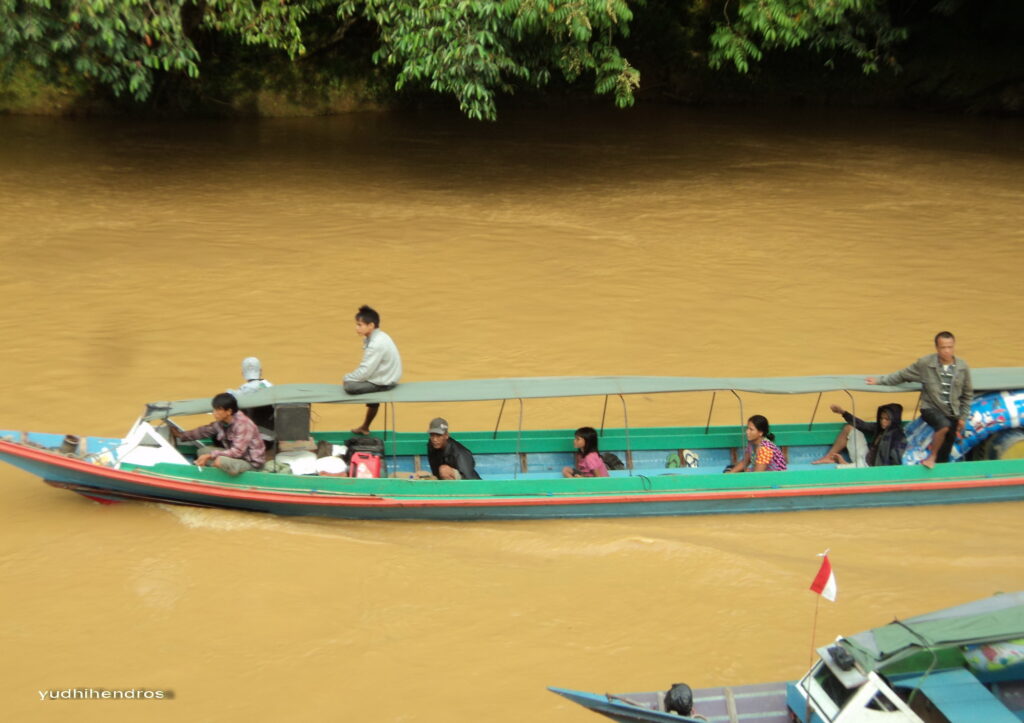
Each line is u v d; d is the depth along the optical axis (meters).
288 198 21.62
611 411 12.12
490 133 29.92
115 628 7.72
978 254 18.53
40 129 27.55
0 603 7.96
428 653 7.54
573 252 18.23
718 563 8.78
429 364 13.01
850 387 10.22
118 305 14.90
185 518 9.34
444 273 16.86
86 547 8.82
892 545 9.30
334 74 31.81
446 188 23.05
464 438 10.64
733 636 7.79
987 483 9.95
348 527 9.37
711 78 35.50
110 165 23.95
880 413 10.49
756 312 15.25
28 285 15.59
